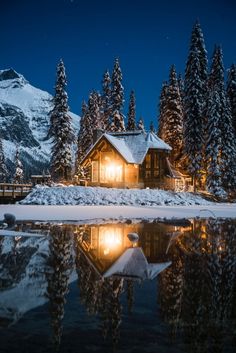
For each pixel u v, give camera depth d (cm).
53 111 5316
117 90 6388
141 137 5219
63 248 1448
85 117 6612
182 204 4347
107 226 2198
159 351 579
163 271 1102
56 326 668
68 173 5306
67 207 3372
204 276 1047
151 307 776
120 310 756
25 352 566
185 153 5253
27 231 1898
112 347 588
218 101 5106
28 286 919
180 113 5953
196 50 5384
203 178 5344
